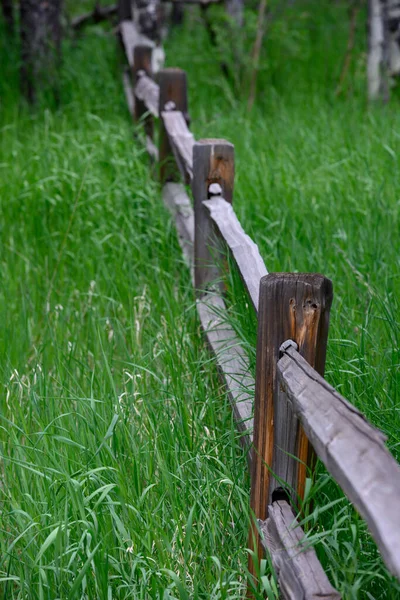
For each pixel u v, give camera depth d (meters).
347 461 1.76
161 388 3.71
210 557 2.60
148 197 5.76
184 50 10.97
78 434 3.27
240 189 5.77
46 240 5.57
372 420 3.01
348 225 5.09
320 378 2.11
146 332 4.36
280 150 6.77
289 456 2.43
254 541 2.56
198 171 4.12
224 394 3.48
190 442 3.26
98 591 2.63
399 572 1.44
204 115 8.33
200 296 4.29
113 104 8.75
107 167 6.36
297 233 4.99
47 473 3.08
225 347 3.57
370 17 9.01
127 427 3.29
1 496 3.22
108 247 5.42
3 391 3.80
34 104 8.80
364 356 3.42
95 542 2.71
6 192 6.16
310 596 2.07
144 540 2.71
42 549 2.54
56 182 6.06
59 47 9.00
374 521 1.57
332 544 2.37
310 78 10.08
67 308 4.62
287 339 2.36
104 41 11.30
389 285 4.15
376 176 5.96
